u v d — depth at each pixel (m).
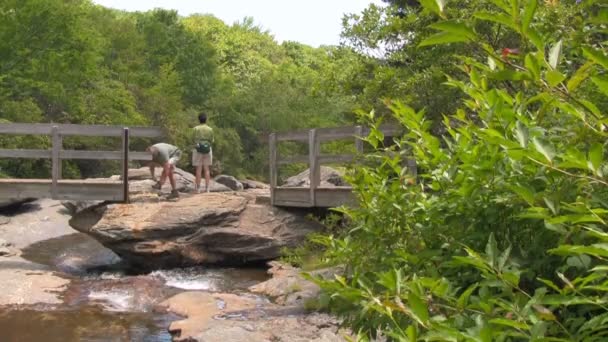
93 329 6.67
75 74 27.17
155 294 8.34
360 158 3.46
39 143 22.20
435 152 2.15
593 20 1.46
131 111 31.22
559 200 1.51
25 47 25.97
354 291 1.62
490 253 1.55
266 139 11.89
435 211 2.09
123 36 42.03
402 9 13.75
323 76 9.97
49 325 6.82
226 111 42.53
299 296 7.43
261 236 10.73
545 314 1.31
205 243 10.70
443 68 7.15
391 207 2.32
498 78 1.36
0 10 24.86
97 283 9.03
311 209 11.23
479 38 1.33
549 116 2.04
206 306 7.26
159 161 12.04
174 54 48.56
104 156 11.22
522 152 1.44
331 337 5.49
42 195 10.90
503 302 1.43
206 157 13.12
